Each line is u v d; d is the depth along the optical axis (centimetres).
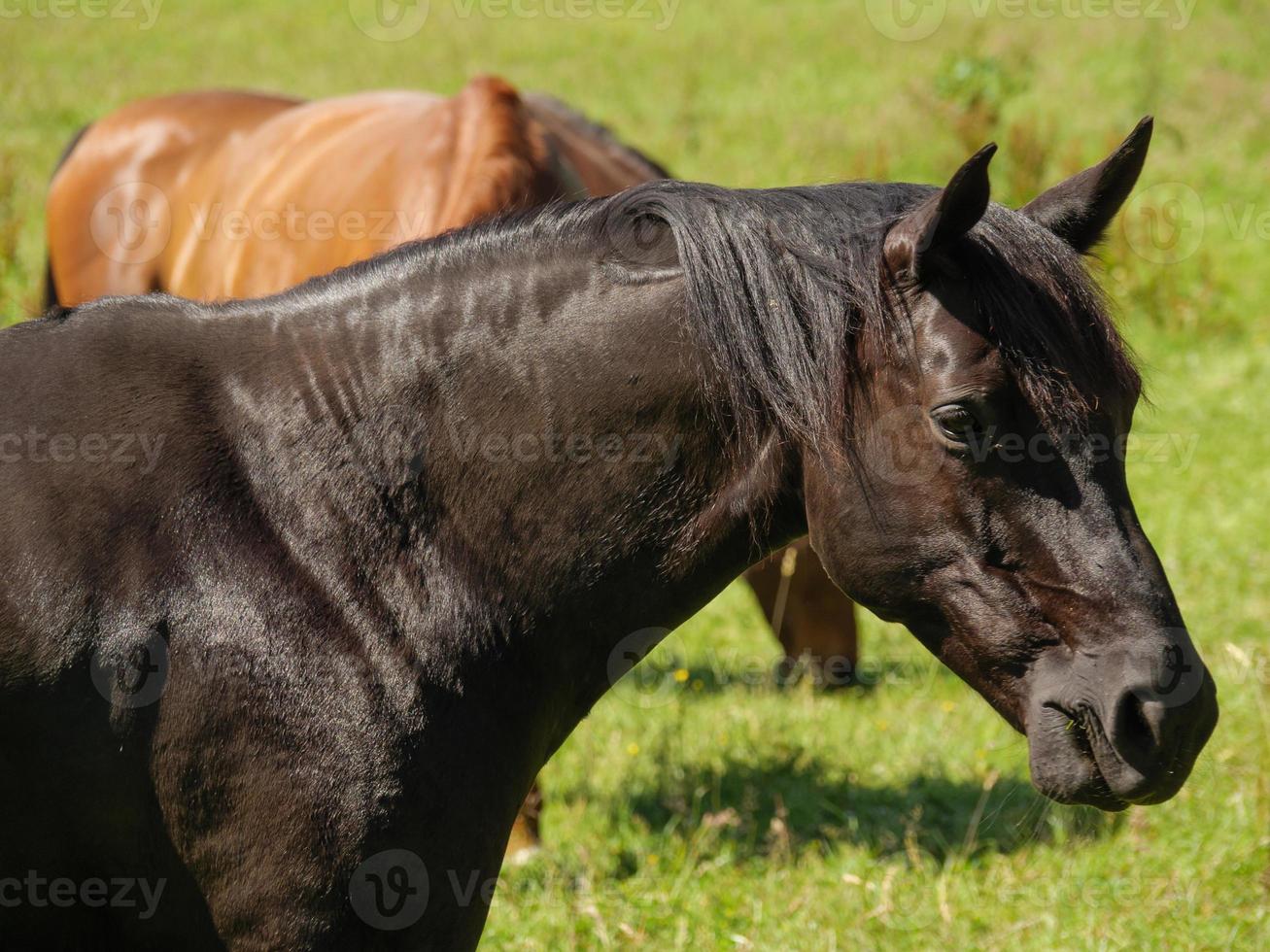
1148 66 2544
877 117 2323
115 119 1180
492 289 425
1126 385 383
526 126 855
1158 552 1166
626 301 414
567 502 417
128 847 408
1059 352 371
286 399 420
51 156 2155
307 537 409
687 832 788
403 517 415
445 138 843
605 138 1094
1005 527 379
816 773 859
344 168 900
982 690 401
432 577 414
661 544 422
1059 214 415
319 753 396
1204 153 2200
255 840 396
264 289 916
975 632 389
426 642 409
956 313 375
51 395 409
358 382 421
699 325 396
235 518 405
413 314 427
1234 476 1344
